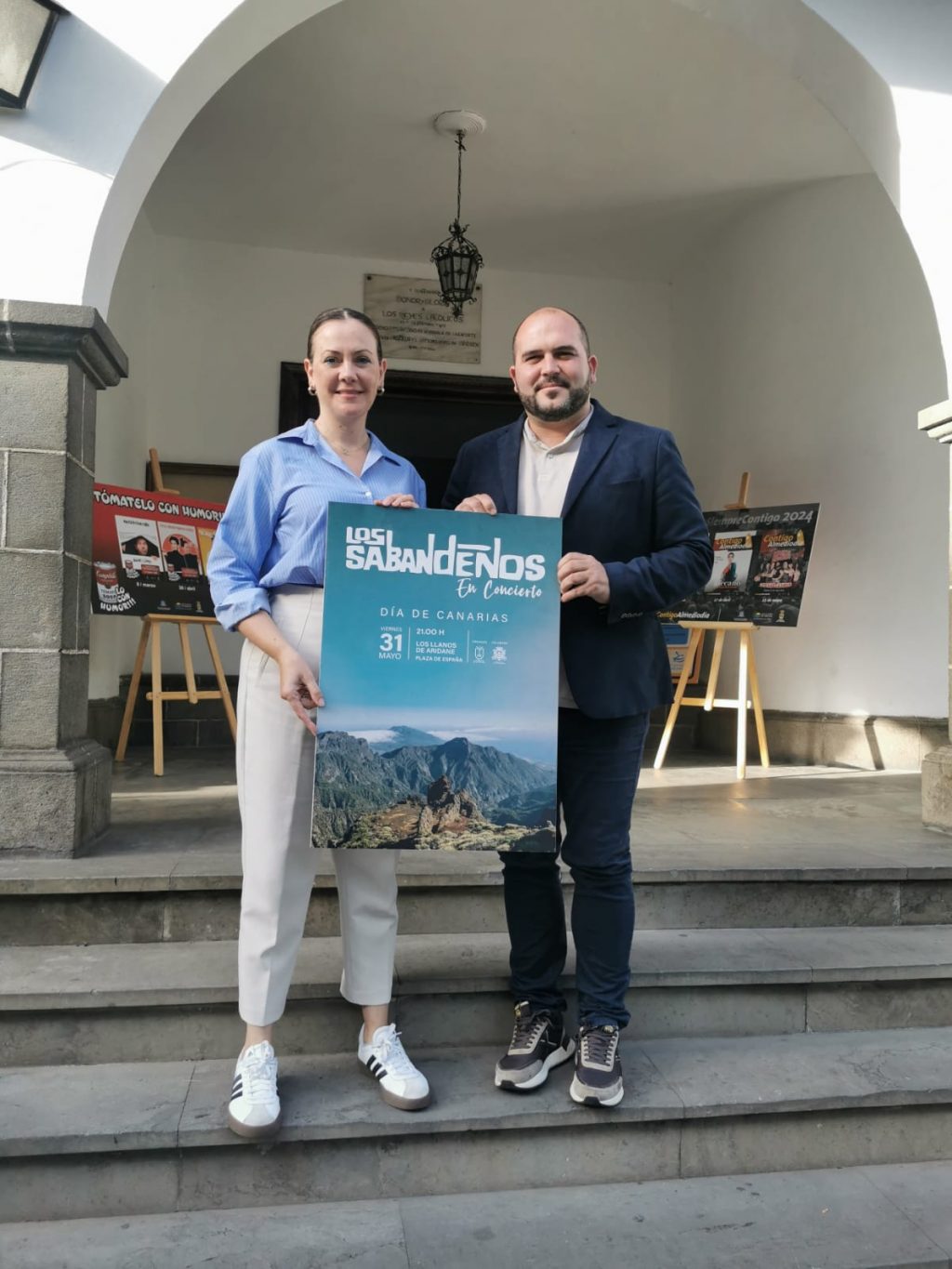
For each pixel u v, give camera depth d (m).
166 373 6.00
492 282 6.43
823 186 5.48
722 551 5.37
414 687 1.93
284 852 1.96
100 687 5.25
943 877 2.83
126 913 2.55
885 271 5.18
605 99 4.66
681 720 6.44
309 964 2.39
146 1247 1.81
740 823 3.54
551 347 2.07
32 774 2.73
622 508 2.14
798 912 2.79
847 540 5.42
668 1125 2.08
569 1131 2.04
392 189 5.50
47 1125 1.92
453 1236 1.85
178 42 2.83
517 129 4.91
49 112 2.80
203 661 5.93
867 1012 2.47
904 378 5.12
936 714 5.04
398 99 4.65
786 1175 2.10
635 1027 2.40
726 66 4.39
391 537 1.95
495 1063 2.24
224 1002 2.23
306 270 6.18
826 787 4.50
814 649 5.61
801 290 5.64
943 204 3.28
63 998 2.19
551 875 2.18
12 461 2.80
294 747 1.97
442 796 1.93
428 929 2.67
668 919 2.75
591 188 5.52
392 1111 2.00
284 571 2.00
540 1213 1.93
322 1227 1.88
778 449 5.81
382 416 6.61
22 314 2.72
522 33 4.18
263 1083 1.95
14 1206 1.89
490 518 1.98
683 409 6.61
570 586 1.96
